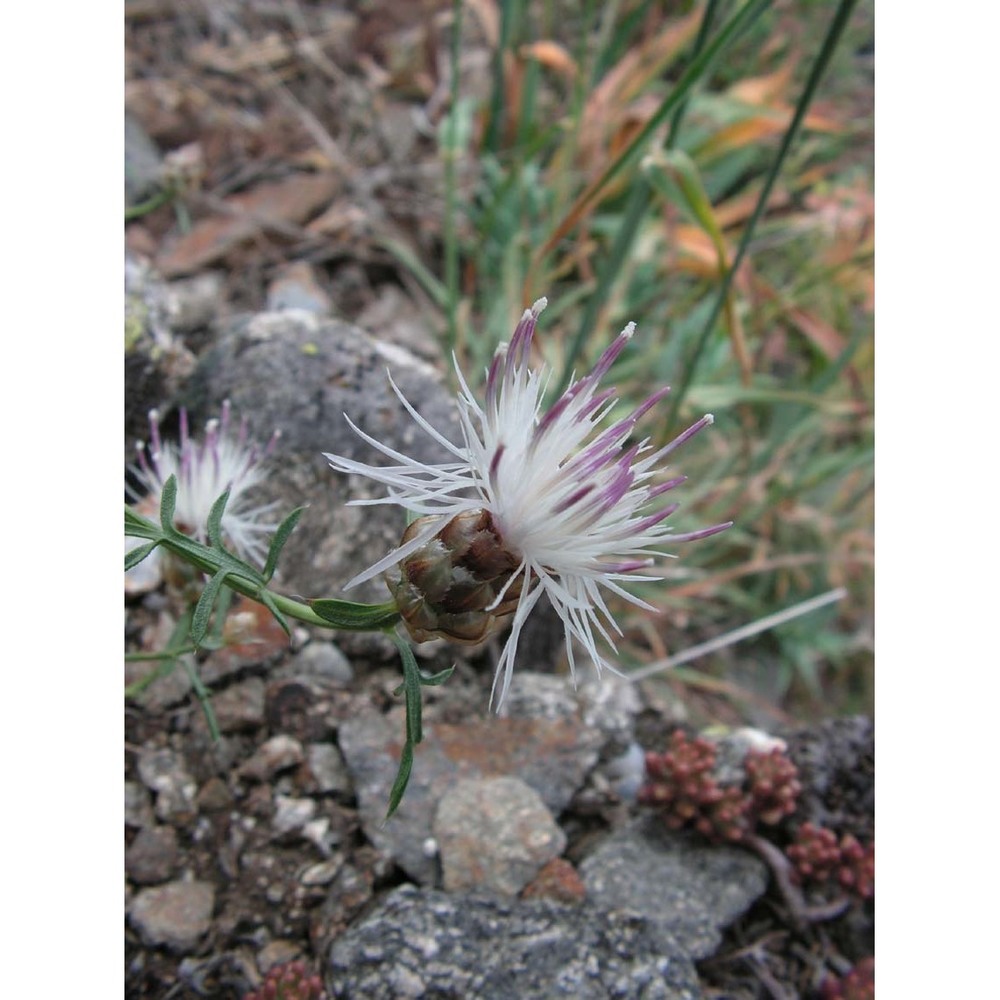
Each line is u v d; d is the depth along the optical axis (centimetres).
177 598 14
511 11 25
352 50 28
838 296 27
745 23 16
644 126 17
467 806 15
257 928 14
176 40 26
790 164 29
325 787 16
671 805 16
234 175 24
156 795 15
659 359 24
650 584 23
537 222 25
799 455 26
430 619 10
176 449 15
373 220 25
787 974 16
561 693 18
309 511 17
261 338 18
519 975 13
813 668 24
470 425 11
